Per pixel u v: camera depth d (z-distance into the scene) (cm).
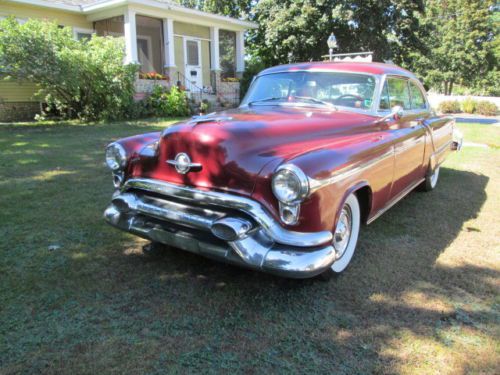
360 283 318
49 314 272
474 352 243
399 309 285
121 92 1330
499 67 4184
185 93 1588
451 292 308
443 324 269
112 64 1291
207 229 275
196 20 1767
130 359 233
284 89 431
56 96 1319
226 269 337
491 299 300
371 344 248
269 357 236
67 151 808
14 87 1391
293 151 289
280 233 263
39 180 594
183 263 347
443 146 569
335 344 248
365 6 2164
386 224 450
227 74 2059
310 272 259
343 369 228
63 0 1550
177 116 1516
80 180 597
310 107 402
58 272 327
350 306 287
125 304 285
